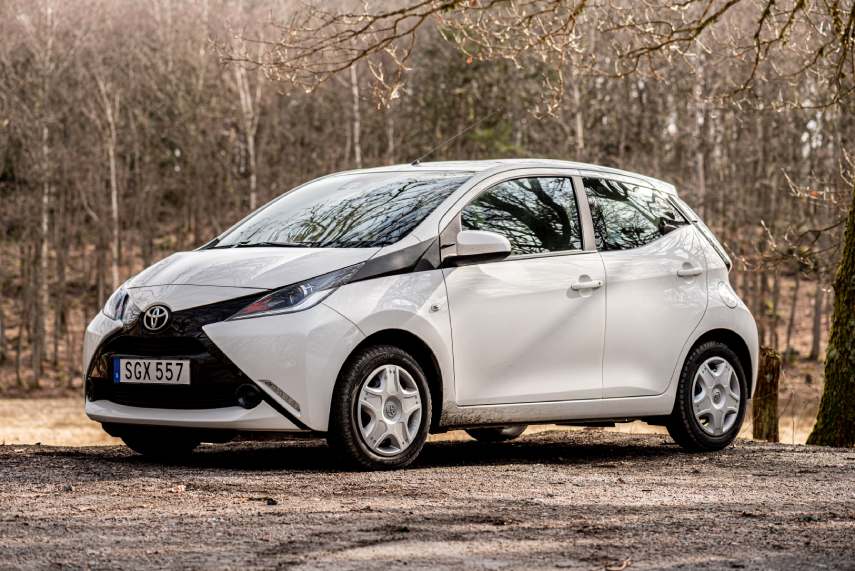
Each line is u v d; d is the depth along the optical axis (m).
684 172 53.72
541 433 10.51
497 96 55.47
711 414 8.53
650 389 8.12
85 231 68.50
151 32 59.44
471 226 7.36
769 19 12.57
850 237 10.59
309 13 11.89
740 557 4.43
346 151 59.47
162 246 73.12
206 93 58.47
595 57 12.65
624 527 5.05
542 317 7.52
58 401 54.47
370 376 6.78
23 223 63.28
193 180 64.56
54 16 58.81
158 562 4.22
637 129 52.25
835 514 5.53
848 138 18.00
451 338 7.12
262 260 7.01
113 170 60.50
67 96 60.84
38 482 6.22
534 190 7.82
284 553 4.38
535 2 12.18
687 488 6.41
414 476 6.58
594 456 8.23
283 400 6.55
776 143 50.81
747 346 8.80
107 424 7.40
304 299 6.64
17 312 73.62
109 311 7.21
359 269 6.84
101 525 4.96
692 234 8.65
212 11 53.31
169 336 6.75
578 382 7.72
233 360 6.57
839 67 12.02
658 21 12.23
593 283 7.79
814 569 4.23
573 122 48.25
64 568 4.13
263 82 52.69
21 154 63.50
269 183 59.66
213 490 5.95
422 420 7.01
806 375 51.97
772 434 11.08
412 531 4.83
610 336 7.88
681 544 4.68
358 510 5.35
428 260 7.09
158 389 6.82
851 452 8.60
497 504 5.61
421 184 7.65
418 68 52.62
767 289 64.31
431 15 11.92
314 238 7.38
